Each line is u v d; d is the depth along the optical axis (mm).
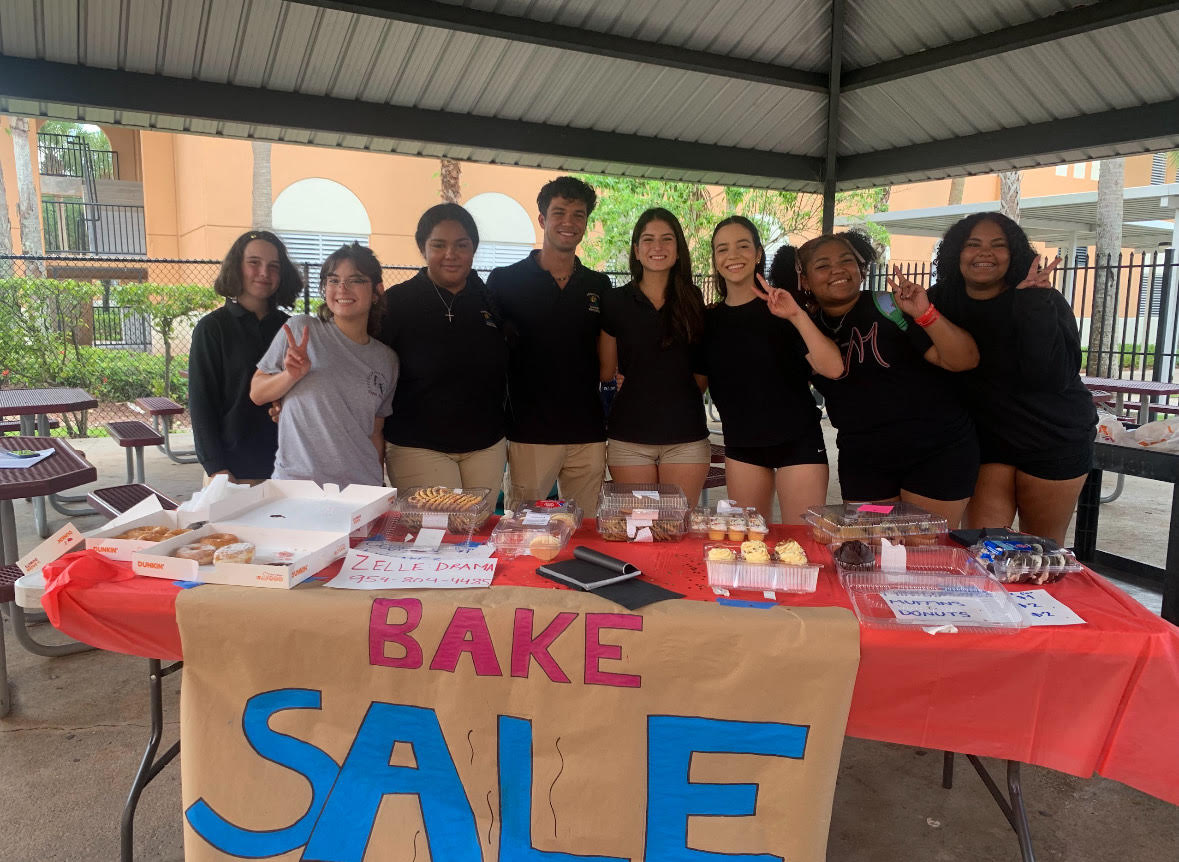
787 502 2992
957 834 2236
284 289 3125
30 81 4324
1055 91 5344
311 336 2529
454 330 2902
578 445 3307
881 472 2859
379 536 2236
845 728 1743
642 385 3131
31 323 9336
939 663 1693
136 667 3160
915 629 1672
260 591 1822
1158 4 4121
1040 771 2551
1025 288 2605
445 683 1777
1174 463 3381
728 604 1786
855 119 6500
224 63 4707
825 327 2836
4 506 3400
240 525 2090
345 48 4820
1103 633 1648
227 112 4852
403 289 2920
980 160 6012
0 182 12000
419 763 1813
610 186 11617
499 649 1751
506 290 3164
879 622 1695
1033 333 2584
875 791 2441
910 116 6199
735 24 5238
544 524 2236
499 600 1788
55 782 2400
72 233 17203
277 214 13664
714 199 12289
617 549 2197
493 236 15203
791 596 1857
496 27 4590
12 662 3184
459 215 2863
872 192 14367
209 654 1806
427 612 1756
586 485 3373
